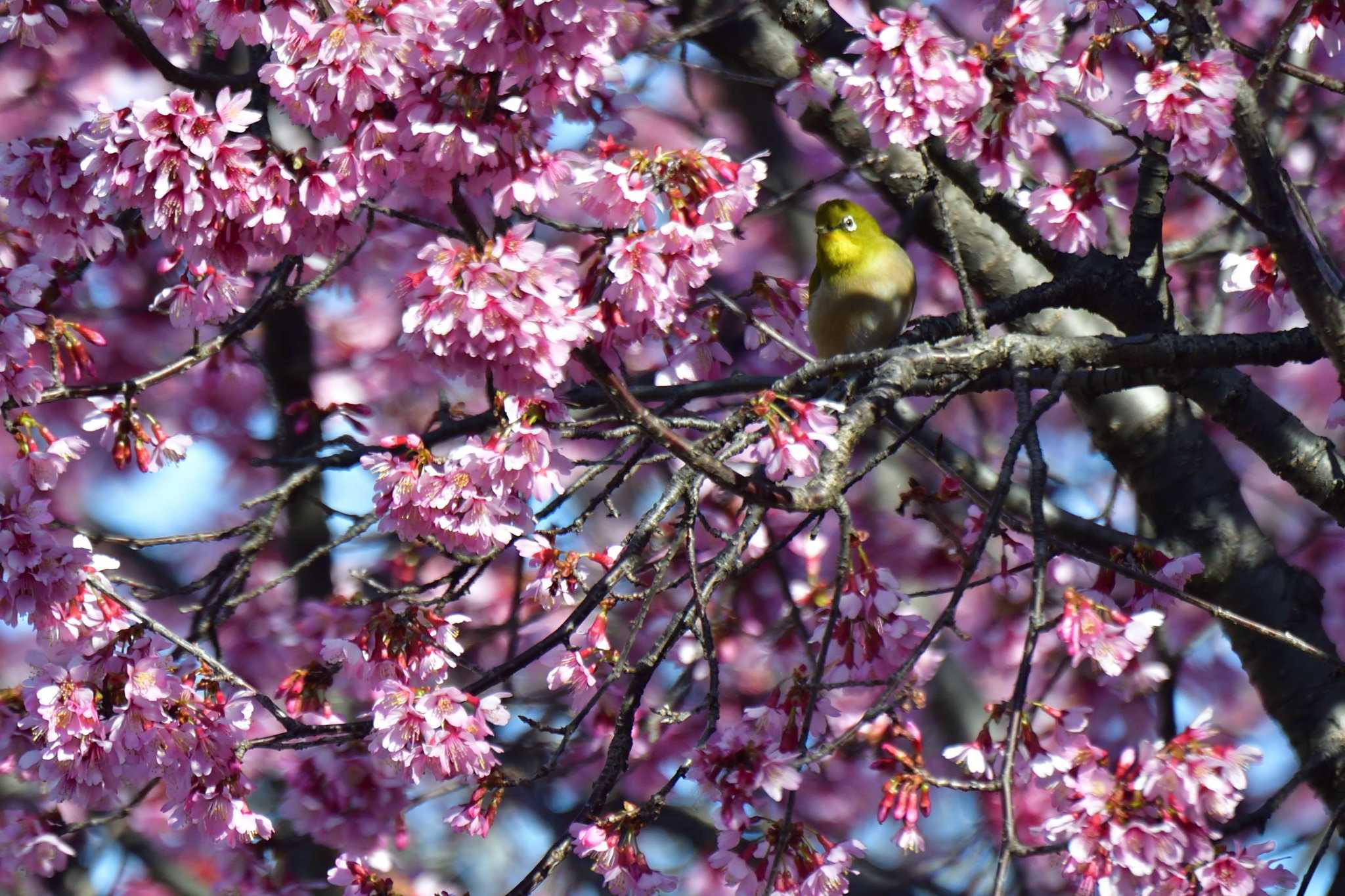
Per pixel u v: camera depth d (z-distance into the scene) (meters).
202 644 10.13
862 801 13.96
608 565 8.23
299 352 14.55
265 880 12.15
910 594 7.66
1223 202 7.50
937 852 14.53
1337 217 13.90
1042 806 13.55
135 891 14.44
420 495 7.60
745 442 7.29
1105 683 11.08
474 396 15.91
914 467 14.73
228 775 7.86
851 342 10.83
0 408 8.30
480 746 7.50
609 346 7.27
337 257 10.44
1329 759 10.58
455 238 8.22
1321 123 14.37
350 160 6.45
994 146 7.28
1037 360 7.97
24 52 13.00
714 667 7.18
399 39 6.15
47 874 11.55
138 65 13.45
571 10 6.01
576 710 8.19
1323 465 10.44
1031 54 7.07
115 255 13.00
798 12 11.29
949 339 9.38
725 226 6.73
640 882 7.14
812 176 16.25
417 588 8.64
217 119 6.57
